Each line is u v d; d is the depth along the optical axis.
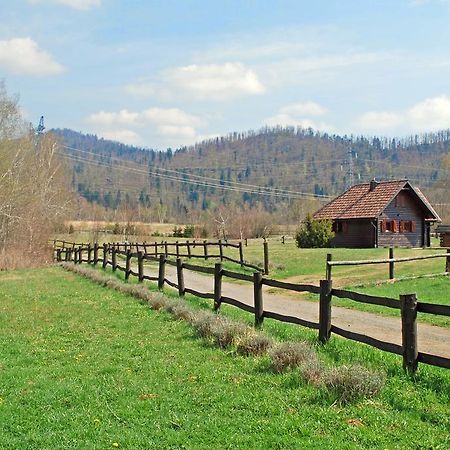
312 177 170.50
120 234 79.56
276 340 11.61
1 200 47.97
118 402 8.55
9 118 51.16
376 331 13.58
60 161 61.06
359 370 8.32
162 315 16.06
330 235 48.78
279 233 83.75
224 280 27.06
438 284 20.84
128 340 13.05
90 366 10.86
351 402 7.88
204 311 14.82
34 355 12.07
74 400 8.74
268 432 7.06
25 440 7.19
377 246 49.34
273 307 18.06
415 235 51.44
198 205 144.38
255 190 152.12
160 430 7.32
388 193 50.22
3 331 15.02
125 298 20.17
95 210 97.25
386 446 6.51
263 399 8.27
